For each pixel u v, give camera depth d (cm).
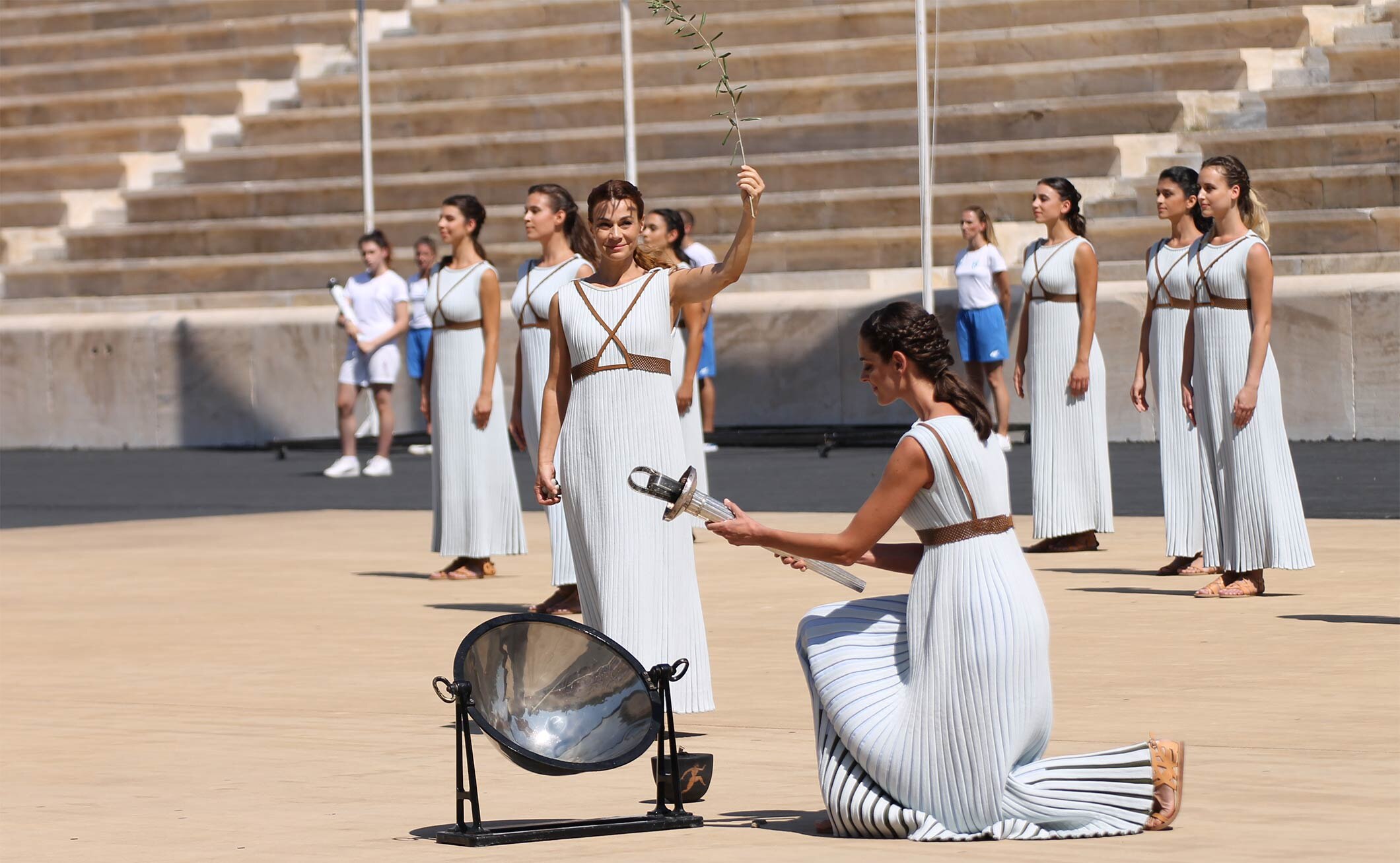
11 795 849
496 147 3725
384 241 2778
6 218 4059
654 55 3766
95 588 1656
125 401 3616
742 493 2294
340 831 761
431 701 1080
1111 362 2923
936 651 725
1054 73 3409
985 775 717
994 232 2978
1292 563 1398
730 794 823
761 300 3219
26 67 4300
